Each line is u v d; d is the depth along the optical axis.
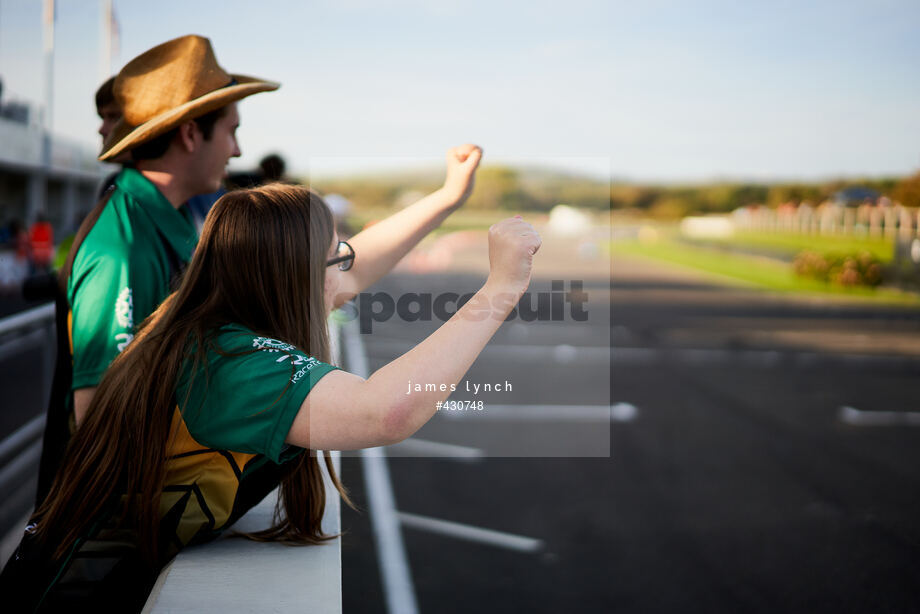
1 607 1.12
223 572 1.05
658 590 3.58
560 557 3.95
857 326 14.87
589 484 5.16
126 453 1.09
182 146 1.59
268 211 1.12
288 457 1.08
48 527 1.12
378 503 4.71
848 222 31.17
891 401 8.07
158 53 1.61
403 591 3.53
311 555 1.12
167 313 1.14
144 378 1.07
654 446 6.16
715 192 58.75
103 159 1.60
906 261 22.53
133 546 1.15
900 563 3.92
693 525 4.44
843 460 5.84
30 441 3.77
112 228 1.48
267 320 1.12
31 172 31.72
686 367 10.05
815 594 3.56
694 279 25.64
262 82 1.63
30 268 18.89
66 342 1.47
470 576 3.71
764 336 13.18
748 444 6.25
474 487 5.06
